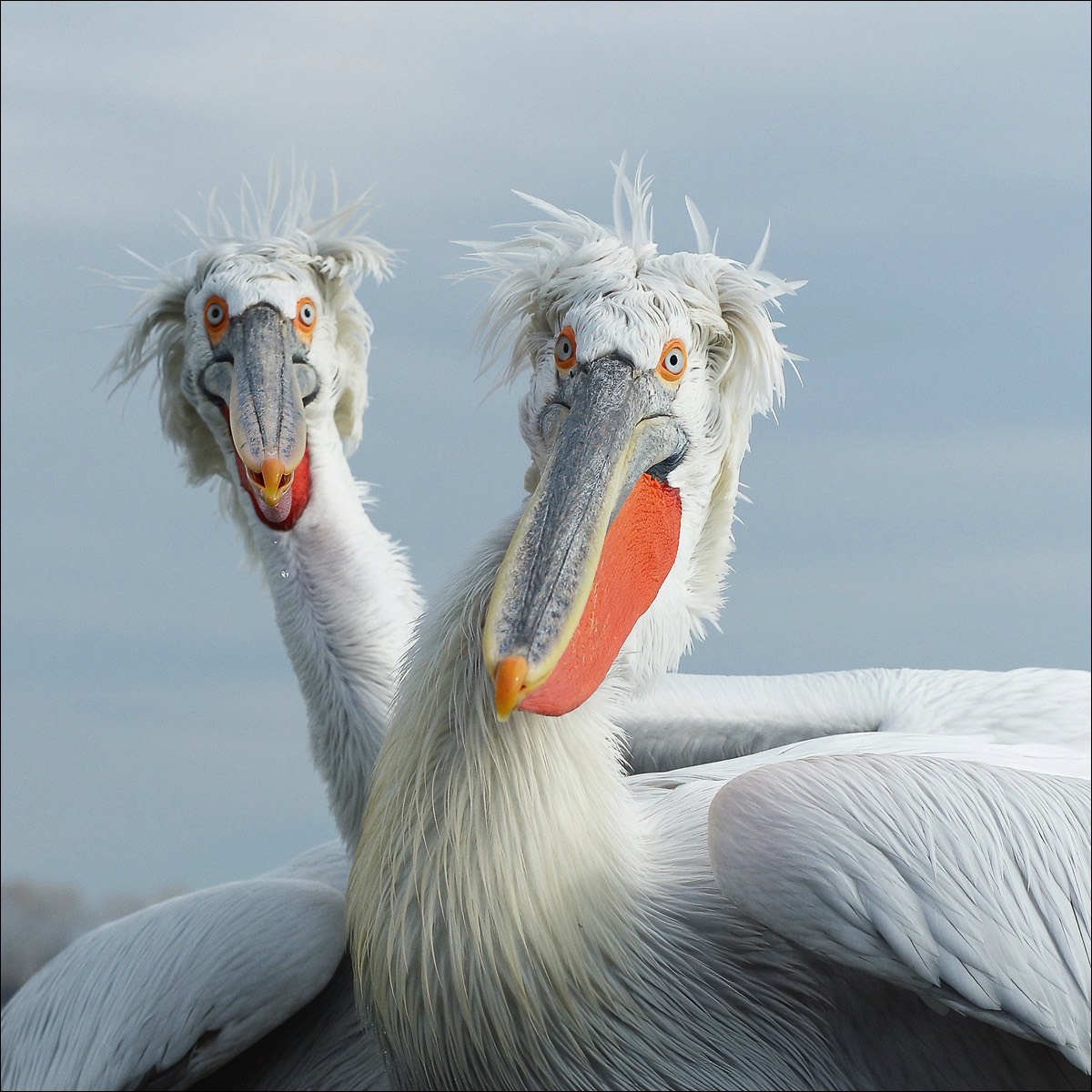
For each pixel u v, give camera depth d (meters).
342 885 7.01
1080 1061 5.17
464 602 5.43
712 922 5.64
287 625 6.93
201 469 7.67
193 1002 6.14
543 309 5.83
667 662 5.84
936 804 5.39
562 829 5.30
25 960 10.25
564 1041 5.31
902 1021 5.73
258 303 7.07
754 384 5.91
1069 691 8.33
